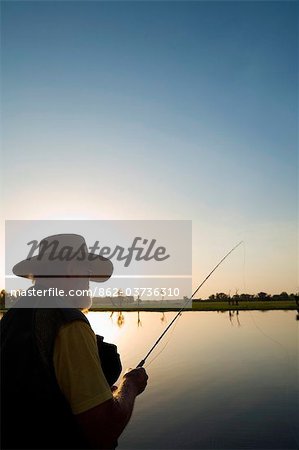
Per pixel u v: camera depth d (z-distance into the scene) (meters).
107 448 1.54
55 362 1.53
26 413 1.51
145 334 15.98
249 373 8.10
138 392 1.91
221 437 4.49
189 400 6.20
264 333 15.69
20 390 1.53
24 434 1.50
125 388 1.82
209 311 36.94
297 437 4.37
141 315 31.91
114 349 2.08
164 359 9.89
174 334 15.93
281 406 5.64
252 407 5.69
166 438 4.66
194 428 4.82
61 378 1.53
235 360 9.65
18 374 1.54
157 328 18.92
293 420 4.95
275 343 12.53
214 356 10.28
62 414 1.51
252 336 14.72
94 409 1.50
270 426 4.80
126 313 35.69
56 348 1.54
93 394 1.51
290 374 7.82
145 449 4.30
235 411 5.54
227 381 7.41
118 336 15.23
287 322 21.17
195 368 8.66
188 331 17.23
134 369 2.03
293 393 6.32
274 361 9.38
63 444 1.50
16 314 1.68
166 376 7.90
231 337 14.59
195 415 5.42
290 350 10.98
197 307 44.44
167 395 6.52
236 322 22.09
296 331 16.25
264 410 5.50
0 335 1.68
